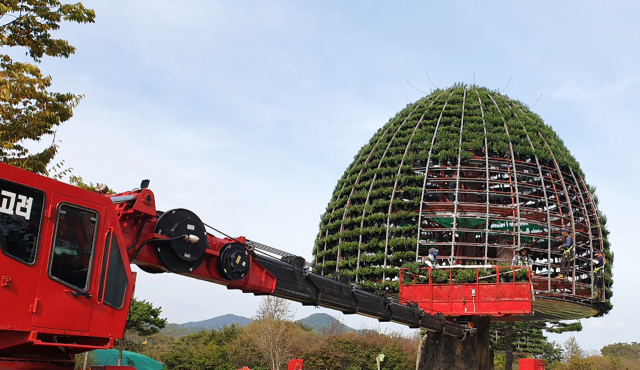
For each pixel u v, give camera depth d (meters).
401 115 61.00
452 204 49.38
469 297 38.03
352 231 52.69
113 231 12.75
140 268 15.70
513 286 37.19
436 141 54.62
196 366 73.44
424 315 31.06
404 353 89.19
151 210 14.45
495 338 106.06
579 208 53.09
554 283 48.19
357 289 25.67
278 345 79.31
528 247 47.88
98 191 14.09
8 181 10.88
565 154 56.00
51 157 26.19
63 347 12.04
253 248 18.73
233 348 82.81
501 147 52.66
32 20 24.95
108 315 12.40
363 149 59.94
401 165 53.19
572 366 93.31
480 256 51.16
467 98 60.19
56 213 11.59
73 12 25.86
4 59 24.39
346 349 87.31
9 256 10.77
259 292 19.36
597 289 48.94
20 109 24.48
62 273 11.59
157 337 96.62
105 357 42.28
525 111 59.84
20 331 10.90
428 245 50.09
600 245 53.81
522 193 51.00
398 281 46.53
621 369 105.38
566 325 84.06
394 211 51.69
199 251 15.79
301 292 21.14
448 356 43.28
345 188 57.56
